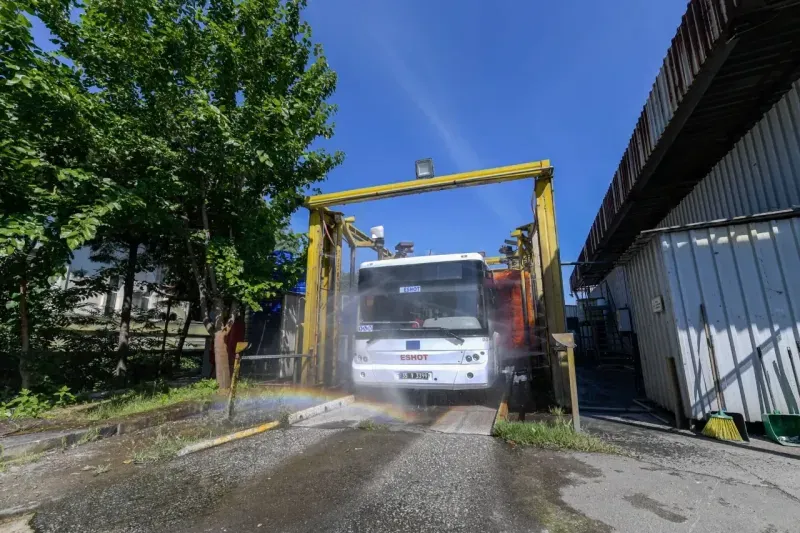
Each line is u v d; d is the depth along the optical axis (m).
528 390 8.94
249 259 8.71
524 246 10.86
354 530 2.94
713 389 5.67
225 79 8.42
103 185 6.66
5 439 5.25
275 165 8.32
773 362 5.40
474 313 7.44
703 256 6.03
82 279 11.28
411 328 7.65
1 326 8.27
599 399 8.62
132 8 7.43
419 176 8.74
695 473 4.05
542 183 7.93
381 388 8.32
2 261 7.34
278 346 13.39
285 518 3.15
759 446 4.93
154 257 11.89
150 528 3.05
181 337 14.08
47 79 6.06
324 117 9.34
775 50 5.67
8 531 3.07
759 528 2.92
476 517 3.12
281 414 6.67
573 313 24.22
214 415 6.94
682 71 6.73
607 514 3.15
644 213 11.59
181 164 8.05
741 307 5.70
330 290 10.13
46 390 8.09
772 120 6.54
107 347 11.51
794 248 5.54
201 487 3.84
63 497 3.68
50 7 6.96
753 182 7.03
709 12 5.71
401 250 10.82
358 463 4.41
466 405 7.85
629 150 9.90
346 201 9.28
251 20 8.34
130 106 8.03
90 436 5.61
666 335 6.54
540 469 4.18
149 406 7.18
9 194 6.79
